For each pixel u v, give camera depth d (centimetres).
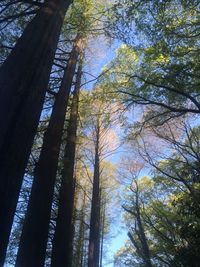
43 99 454
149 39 1148
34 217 727
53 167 824
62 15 557
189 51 1164
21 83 422
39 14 523
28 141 406
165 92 1246
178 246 1819
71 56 1274
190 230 1655
